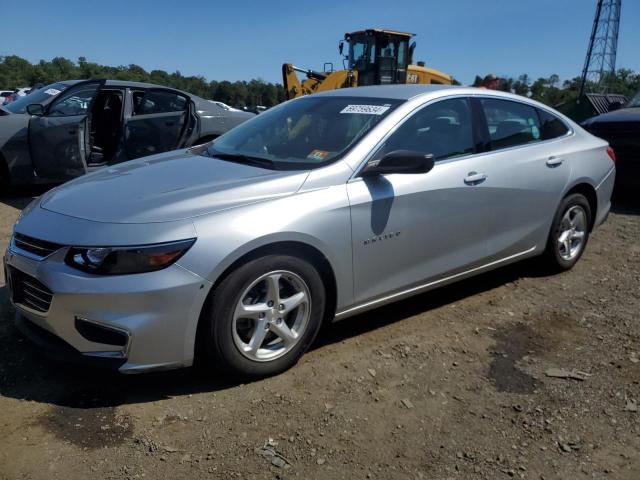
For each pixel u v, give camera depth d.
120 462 2.34
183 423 2.61
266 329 2.93
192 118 7.42
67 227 2.77
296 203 2.97
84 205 2.93
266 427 2.60
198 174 3.24
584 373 3.16
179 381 2.95
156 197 2.90
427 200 3.48
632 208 7.37
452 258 3.74
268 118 4.12
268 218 2.84
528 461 2.44
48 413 2.64
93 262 2.61
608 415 2.78
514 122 4.23
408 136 3.51
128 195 2.98
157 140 7.14
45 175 6.81
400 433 2.60
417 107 3.61
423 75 17.77
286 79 16.80
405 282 3.51
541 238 4.39
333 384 2.97
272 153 3.55
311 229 2.96
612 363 3.28
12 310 3.69
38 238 2.80
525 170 4.11
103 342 2.65
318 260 3.10
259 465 2.35
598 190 4.79
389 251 3.36
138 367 2.65
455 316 3.88
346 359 3.24
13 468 2.28
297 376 3.04
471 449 2.51
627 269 4.93
